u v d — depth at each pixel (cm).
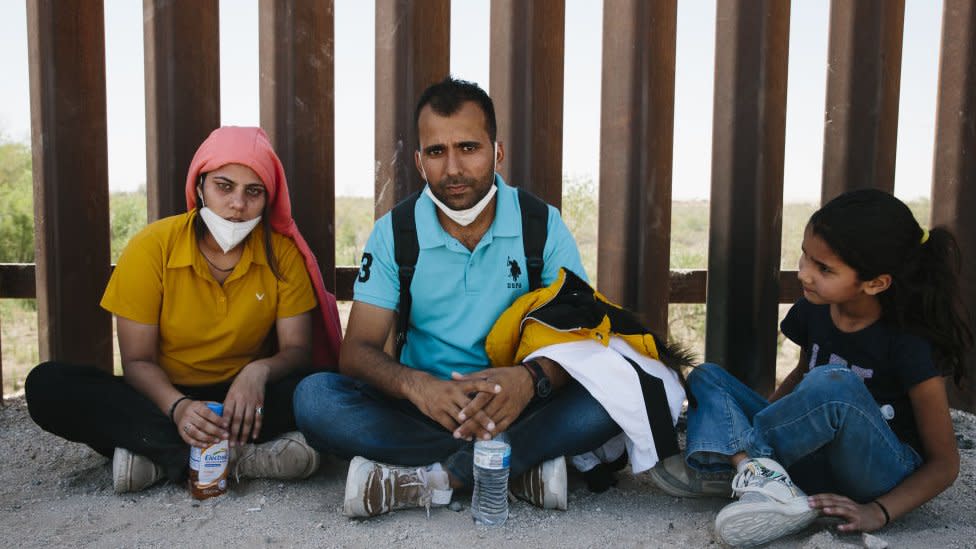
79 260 312
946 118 346
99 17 311
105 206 318
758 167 334
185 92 306
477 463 200
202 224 245
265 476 240
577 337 218
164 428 228
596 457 239
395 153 321
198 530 204
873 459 200
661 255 336
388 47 319
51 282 311
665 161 333
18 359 518
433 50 321
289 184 319
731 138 336
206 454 224
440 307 236
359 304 237
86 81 308
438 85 226
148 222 314
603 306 220
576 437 218
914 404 207
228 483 239
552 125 330
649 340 224
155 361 248
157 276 240
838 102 352
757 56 330
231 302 249
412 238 233
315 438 224
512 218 236
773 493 191
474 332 235
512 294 236
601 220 342
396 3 316
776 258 344
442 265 233
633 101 327
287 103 316
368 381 226
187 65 305
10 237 794
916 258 204
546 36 324
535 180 329
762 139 332
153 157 309
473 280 234
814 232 207
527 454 217
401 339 239
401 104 319
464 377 210
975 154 340
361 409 220
